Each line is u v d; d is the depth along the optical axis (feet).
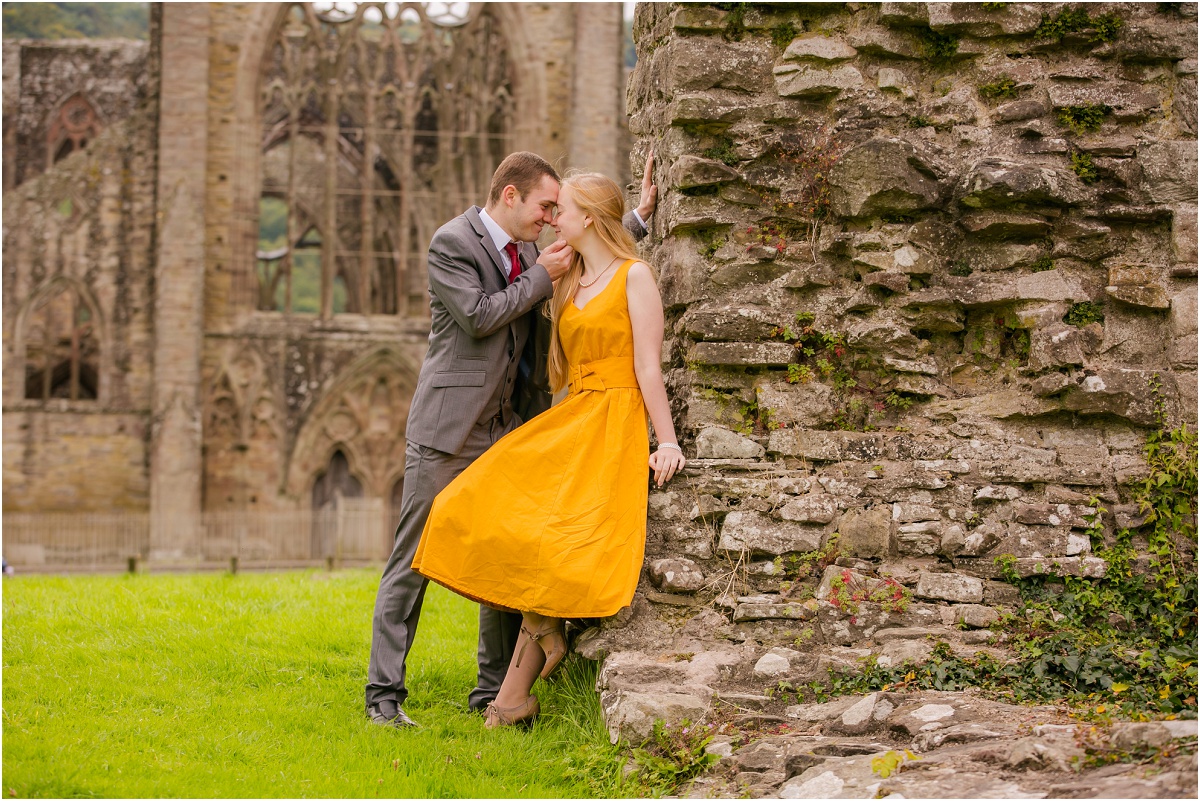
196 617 22.58
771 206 17.94
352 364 101.50
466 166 104.47
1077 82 17.83
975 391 17.49
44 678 17.49
